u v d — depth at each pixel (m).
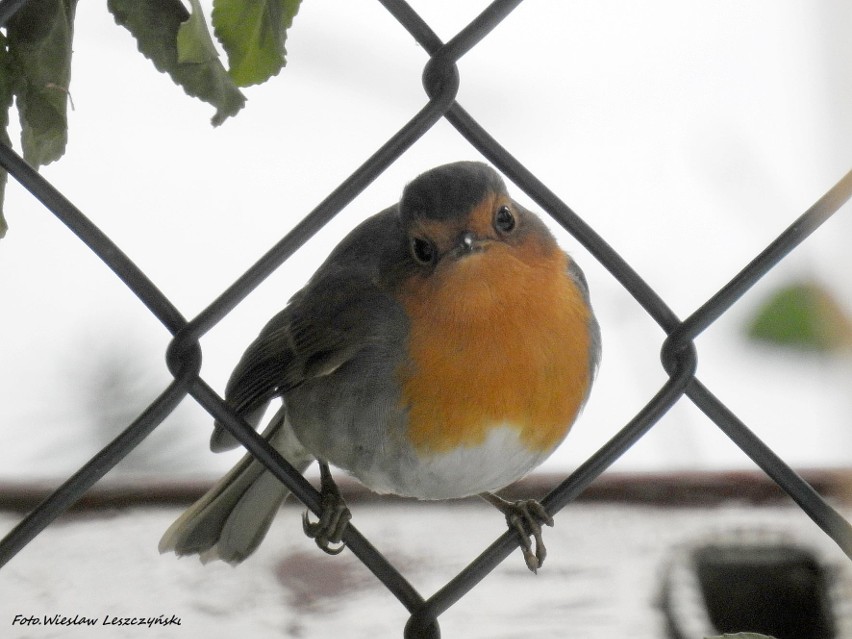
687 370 5.56
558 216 5.50
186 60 5.20
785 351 4.78
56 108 5.25
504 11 5.17
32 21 5.18
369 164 5.16
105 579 7.72
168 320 5.06
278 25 5.42
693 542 7.93
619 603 7.34
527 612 7.35
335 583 7.80
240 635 7.04
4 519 8.45
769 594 7.39
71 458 11.02
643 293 5.61
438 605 5.54
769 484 8.55
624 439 5.58
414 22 5.16
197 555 8.12
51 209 4.84
